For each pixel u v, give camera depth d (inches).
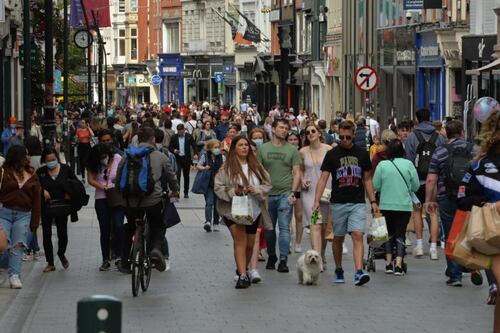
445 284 1470.2
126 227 1444.4
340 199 1454.2
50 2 2490.2
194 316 1235.2
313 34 6717.5
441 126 2043.6
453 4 3914.9
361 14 5511.8
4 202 1446.9
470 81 3563.0
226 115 3565.5
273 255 1632.6
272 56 7337.6
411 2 3919.8
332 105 6378.0
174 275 1569.9
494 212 1023.6
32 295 1405.0
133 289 1370.6
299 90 7106.3
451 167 1461.6
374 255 1589.6
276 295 1384.1
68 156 3604.8
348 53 5890.8
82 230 2155.5
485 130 1055.0
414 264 1674.5
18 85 4389.8
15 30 4050.2
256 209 1459.2
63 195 1614.2
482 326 1167.0
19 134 2810.0
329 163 1457.9
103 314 570.6
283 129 1604.3
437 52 4128.9
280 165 1601.9
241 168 1444.4
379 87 5137.8
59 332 1141.7
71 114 5034.5
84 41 5561.0
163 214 1443.2
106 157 1625.2
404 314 1242.0
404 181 1573.6
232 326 1171.3
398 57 4704.7
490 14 3528.5
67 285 1487.5
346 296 1373.0
